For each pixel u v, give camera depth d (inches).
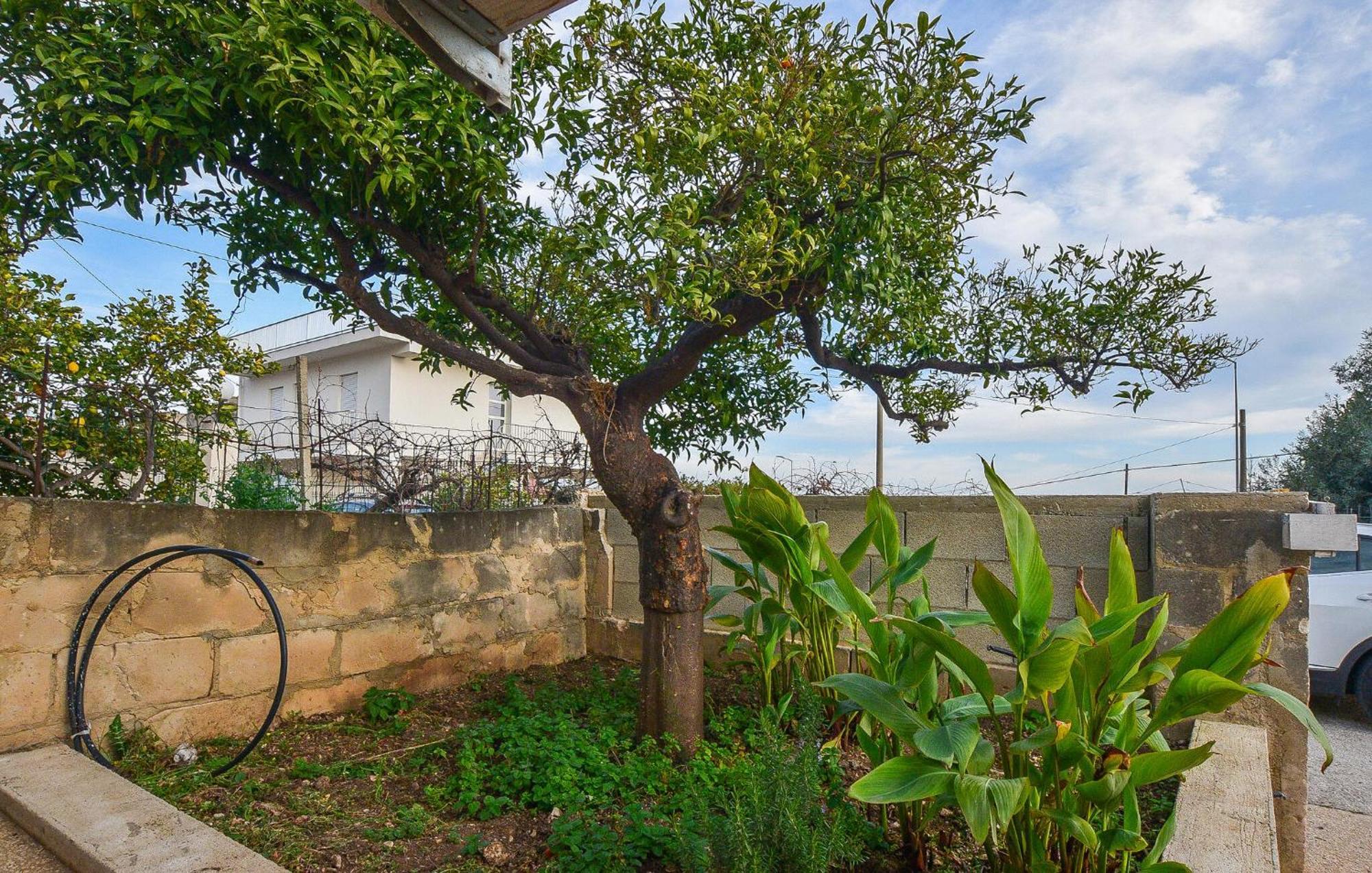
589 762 128.4
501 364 152.1
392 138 116.9
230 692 148.9
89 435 189.8
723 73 152.6
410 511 226.4
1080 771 86.7
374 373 569.3
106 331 200.2
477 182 133.1
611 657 227.1
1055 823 85.7
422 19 89.0
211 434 214.8
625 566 229.8
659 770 127.3
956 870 99.9
